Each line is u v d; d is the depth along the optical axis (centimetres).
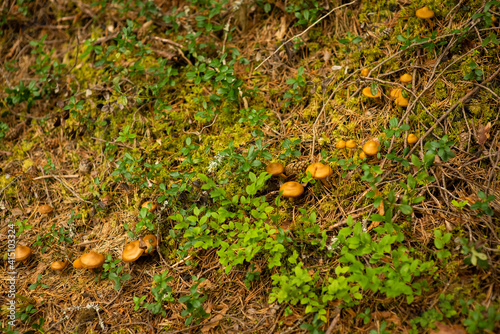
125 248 91
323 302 78
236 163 95
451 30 93
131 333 84
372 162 91
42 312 89
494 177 84
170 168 100
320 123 98
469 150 88
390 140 91
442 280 78
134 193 100
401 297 79
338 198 90
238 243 85
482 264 75
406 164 85
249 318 83
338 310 80
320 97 101
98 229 99
